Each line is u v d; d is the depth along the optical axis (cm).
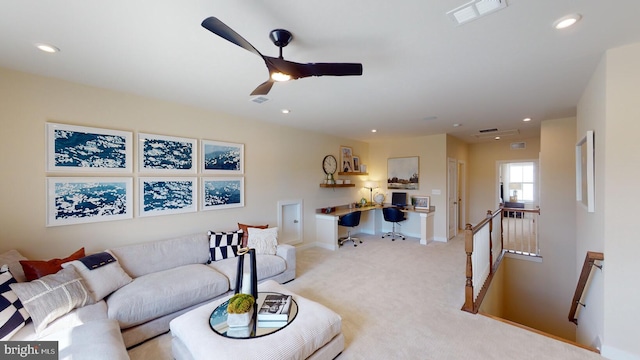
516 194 999
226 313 213
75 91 275
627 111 204
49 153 260
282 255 364
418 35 188
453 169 647
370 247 546
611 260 211
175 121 349
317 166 563
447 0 151
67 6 154
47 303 191
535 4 154
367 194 713
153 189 328
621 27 178
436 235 604
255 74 256
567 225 442
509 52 214
